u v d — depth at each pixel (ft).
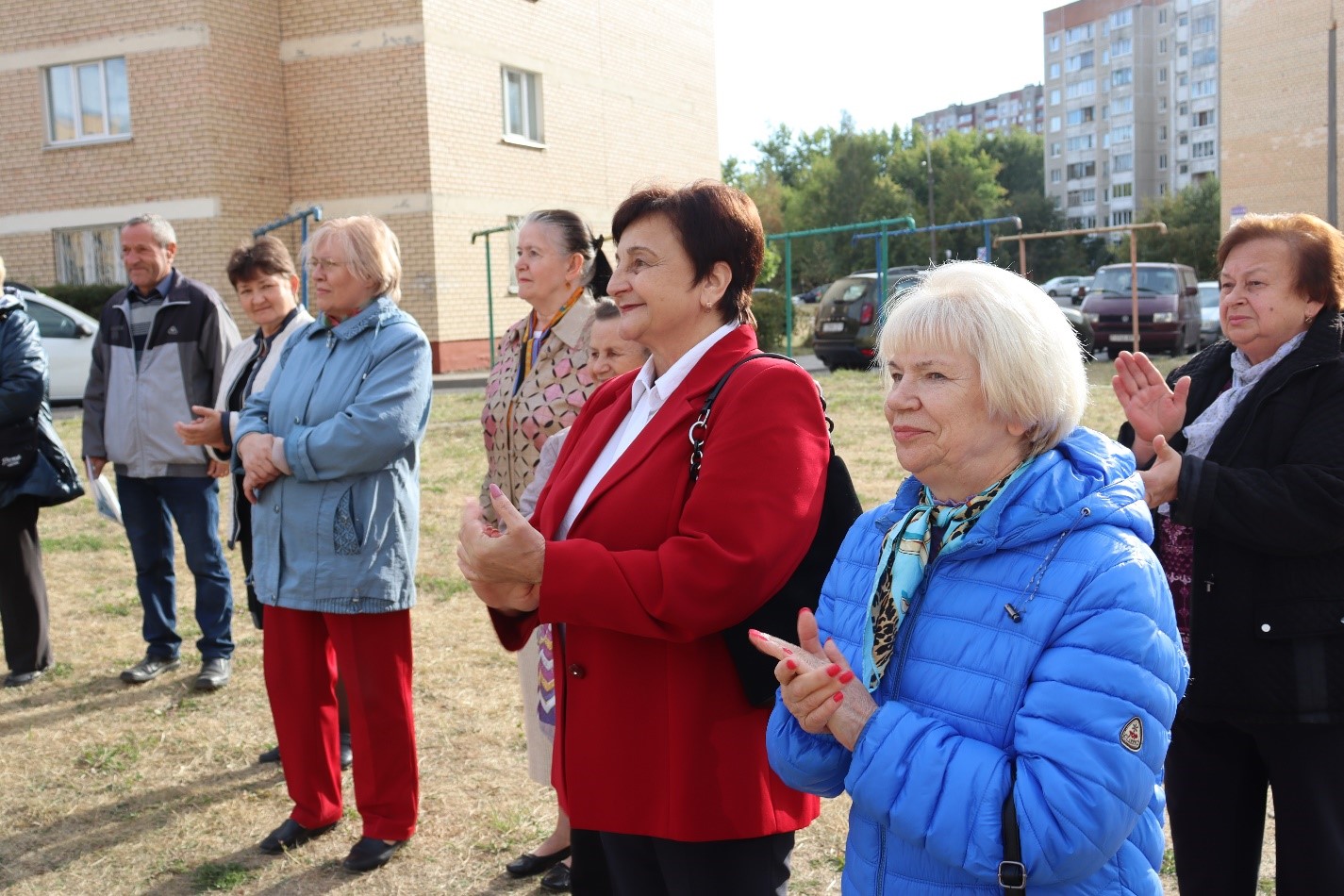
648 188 6.89
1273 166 80.94
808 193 186.09
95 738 13.84
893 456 30.19
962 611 4.99
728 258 6.76
